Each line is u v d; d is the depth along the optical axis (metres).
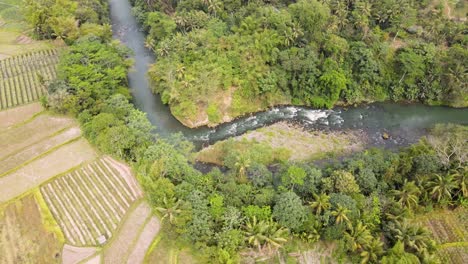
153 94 87.62
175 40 85.56
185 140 71.69
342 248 51.41
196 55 81.94
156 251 52.62
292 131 77.62
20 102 80.06
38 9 96.00
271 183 60.75
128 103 76.12
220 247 49.09
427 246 50.22
